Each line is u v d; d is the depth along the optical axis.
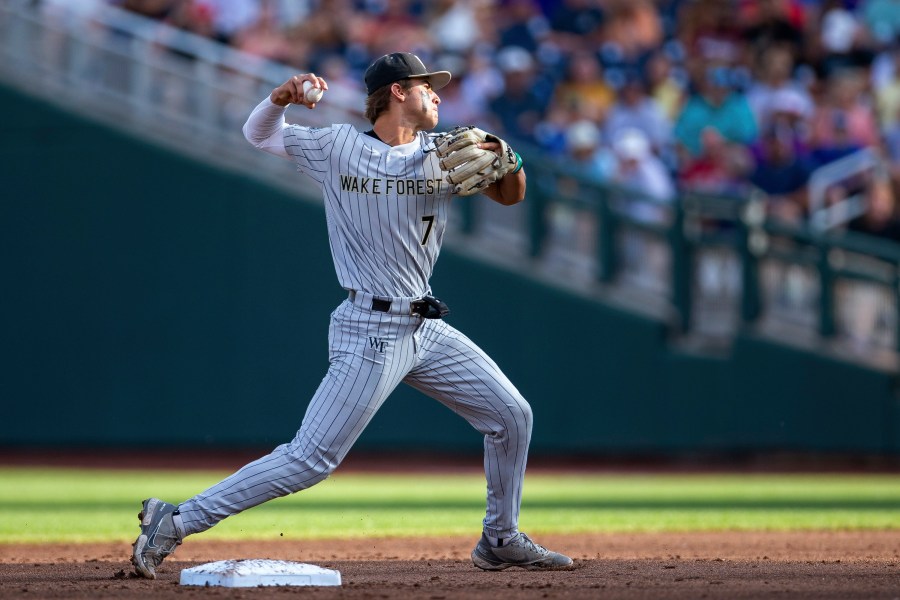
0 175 60.62
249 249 58.12
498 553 18.27
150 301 59.16
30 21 60.75
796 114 57.91
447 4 62.44
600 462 57.16
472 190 16.36
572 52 60.94
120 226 59.50
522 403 17.11
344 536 26.50
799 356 52.88
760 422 53.41
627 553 22.25
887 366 52.06
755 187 57.53
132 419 59.28
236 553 22.72
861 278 52.53
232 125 58.94
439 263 56.53
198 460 58.06
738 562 20.23
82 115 59.81
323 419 16.42
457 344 17.00
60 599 14.99
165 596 15.20
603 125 58.94
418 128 16.62
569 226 56.22
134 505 35.69
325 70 60.81
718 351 54.22
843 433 52.56
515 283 55.72
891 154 59.00
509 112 59.53
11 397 60.59
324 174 16.44
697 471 53.56
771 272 53.94
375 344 16.31
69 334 60.03
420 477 50.88
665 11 62.03
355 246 16.33
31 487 43.34
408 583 16.73
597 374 54.97
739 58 59.53
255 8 62.78
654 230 55.12
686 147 57.91
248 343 58.06
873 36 61.34
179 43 59.72
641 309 54.78
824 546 23.67
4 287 60.62
